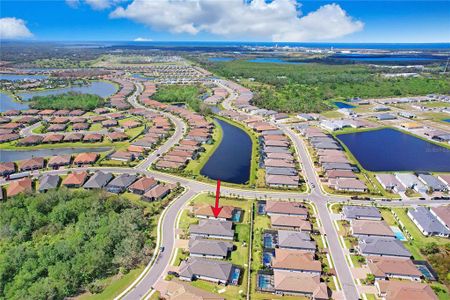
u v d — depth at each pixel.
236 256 103.88
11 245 106.75
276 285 90.00
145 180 146.38
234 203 134.12
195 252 103.00
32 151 195.75
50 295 84.06
